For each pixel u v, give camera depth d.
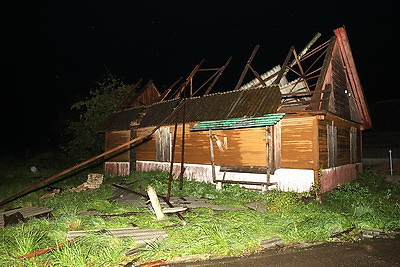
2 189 14.57
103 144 25.22
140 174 16.00
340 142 13.93
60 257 5.70
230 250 6.49
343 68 14.67
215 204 10.43
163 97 18.86
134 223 8.13
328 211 9.25
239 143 12.95
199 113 14.20
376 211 9.34
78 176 19.62
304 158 11.38
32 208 10.16
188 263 5.98
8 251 6.17
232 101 13.60
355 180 15.66
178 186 13.27
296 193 11.03
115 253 6.04
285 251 6.59
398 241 7.26
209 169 14.05
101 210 9.74
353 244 7.04
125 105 21.50
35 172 22.81
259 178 12.38
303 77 13.03
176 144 15.61
